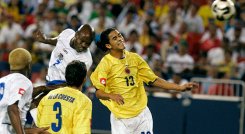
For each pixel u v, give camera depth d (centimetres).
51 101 2603
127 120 3022
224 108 4803
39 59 5400
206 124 4812
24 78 2603
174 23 5831
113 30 3009
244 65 5300
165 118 4822
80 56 3048
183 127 4816
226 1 3362
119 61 3014
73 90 2606
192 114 4816
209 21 5741
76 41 3020
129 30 5806
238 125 4791
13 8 6169
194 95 4831
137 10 6169
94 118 4841
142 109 3030
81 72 2608
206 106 4806
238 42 5456
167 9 6069
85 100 2580
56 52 3084
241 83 4831
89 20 5966
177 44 5569
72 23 5369
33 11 6303
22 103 2600
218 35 5631
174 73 4947
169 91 4881
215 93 4941
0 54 5466
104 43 3012
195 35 5678
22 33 5869
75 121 2548
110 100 2959
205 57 5409
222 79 5003
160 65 5088
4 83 2594
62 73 3058
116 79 3005
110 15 6050
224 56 5309
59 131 2564
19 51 2630
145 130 3041
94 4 6162
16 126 2528
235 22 5681
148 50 5222
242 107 4788
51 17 5847
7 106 2577
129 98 3012
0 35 5806
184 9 5962
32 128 2550
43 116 2598
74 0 6450
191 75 5025
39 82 4972
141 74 3053
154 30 5772
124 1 6281
